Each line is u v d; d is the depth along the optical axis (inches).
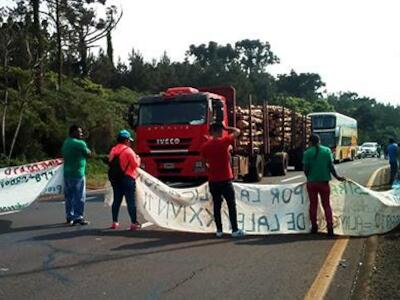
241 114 826.8
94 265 315.6
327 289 268.8
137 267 311.0
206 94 698.8
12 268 308.8
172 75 2549.2
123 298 253.6
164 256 339.6
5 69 1111.0
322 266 314.8
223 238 404.5
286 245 376.8
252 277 290.4
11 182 511.2
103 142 1300.4
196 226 433.4
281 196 430.6
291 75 5142.7
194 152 684.1
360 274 297.7
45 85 1336.1
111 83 2172.7
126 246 369.7
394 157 853.2
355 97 6043.3
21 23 1214.3
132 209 435.8
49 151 1195.3
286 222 428.5
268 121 1016.2
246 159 872.3
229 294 260.1
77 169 462.6
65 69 1707.7
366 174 1104.8
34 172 518.6
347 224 421.4
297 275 294.7
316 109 4133.9
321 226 429.4
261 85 3954.2
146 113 710.5
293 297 256.1
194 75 2938.0
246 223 427.2
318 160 411.5
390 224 420.2
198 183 706.8
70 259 330.3
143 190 443.5
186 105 698.2
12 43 1205.1
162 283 278.2
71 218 466.0
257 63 5142.7
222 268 309.1
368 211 419.2
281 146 1107.3
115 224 444.8
